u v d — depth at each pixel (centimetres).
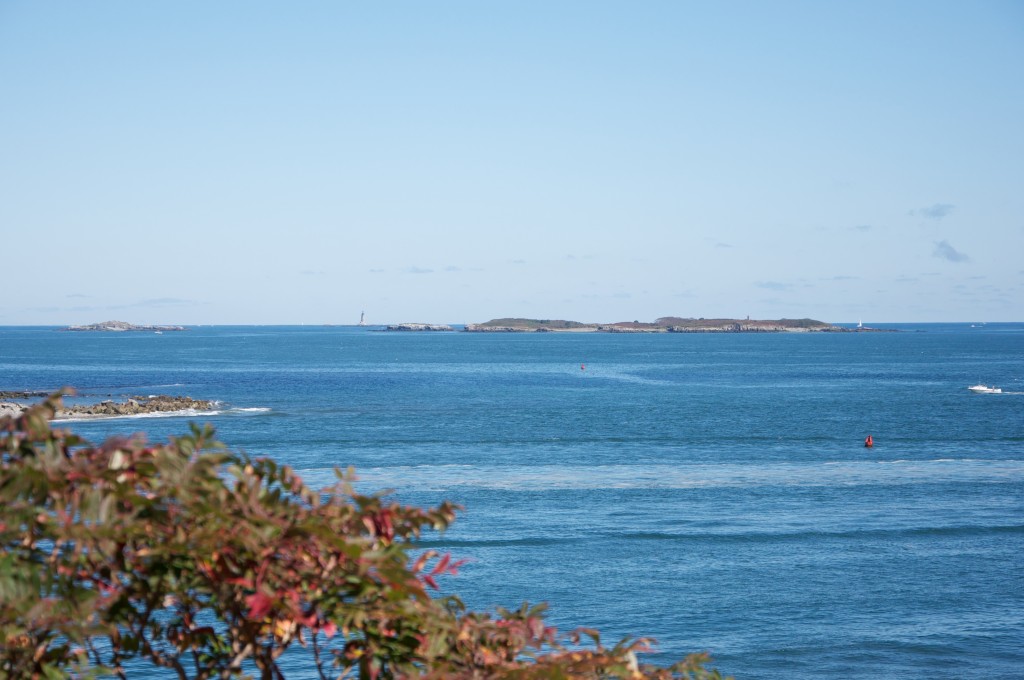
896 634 2406
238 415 8875
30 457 310
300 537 314
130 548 323
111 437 321
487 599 2645
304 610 333
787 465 5519
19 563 297
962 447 6538
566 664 347
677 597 2702
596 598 2684
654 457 5884
